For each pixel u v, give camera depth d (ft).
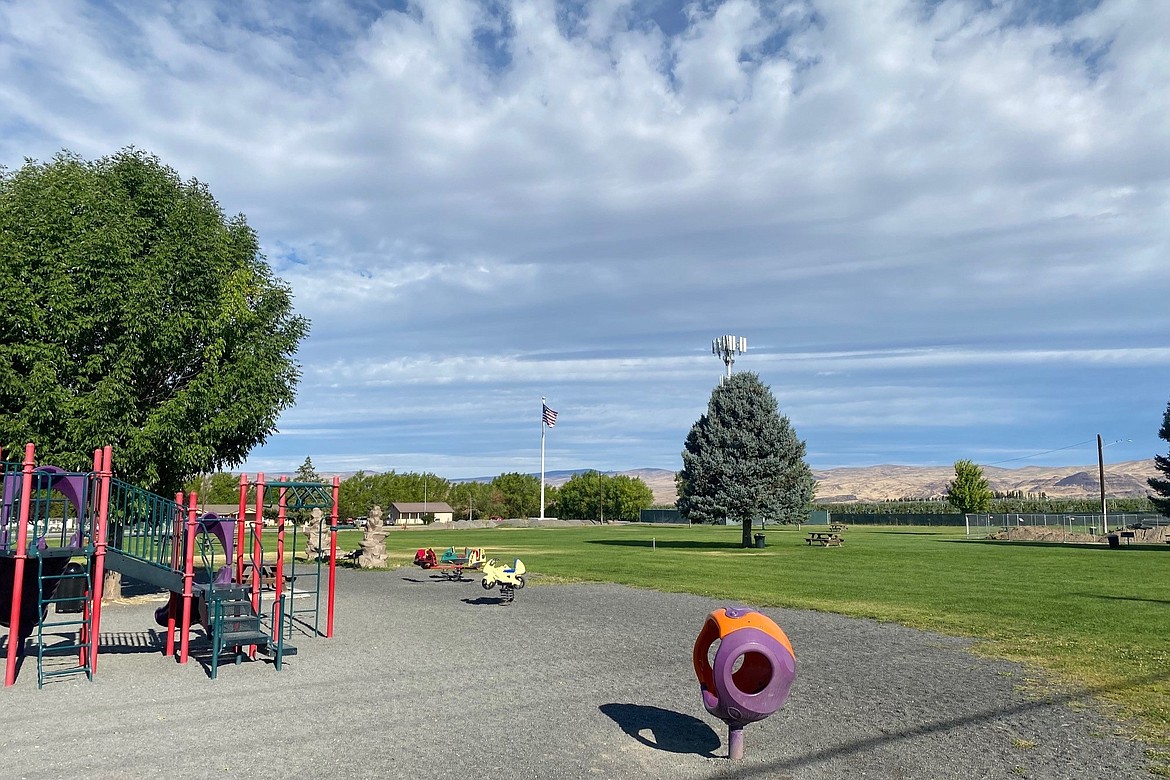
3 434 58.03
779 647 23.58
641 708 30.32
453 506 438.81
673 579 83.97
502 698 31.91
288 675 36.81
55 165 66.13
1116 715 29.22
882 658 40.40
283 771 23.00
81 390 60.34
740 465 152.76
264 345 71.26
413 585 80.53
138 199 64.59
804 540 185.47
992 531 231.91
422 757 24.29
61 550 37.83
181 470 67.56
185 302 63.98
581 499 417.28
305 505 51.34
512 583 65.10
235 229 74.79
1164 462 171.01
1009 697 31.99
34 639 47.91
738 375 160.97
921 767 23.50
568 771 23.09
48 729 27.55
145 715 29.48
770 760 24.13
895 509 412.16
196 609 51.24
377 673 37.06
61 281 57.57
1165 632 48.16
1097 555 123.85
